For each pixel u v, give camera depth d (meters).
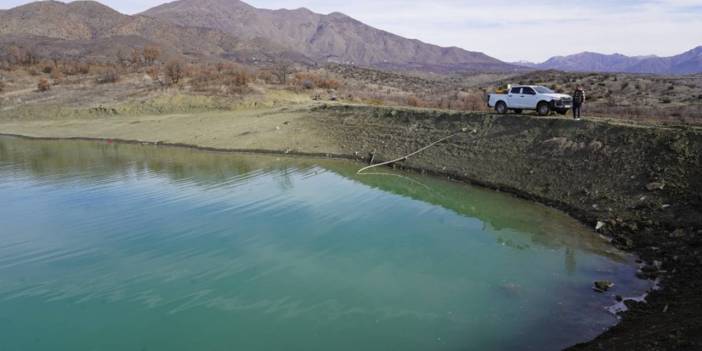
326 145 28.81
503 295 10.34
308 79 56.56
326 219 15.88
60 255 13.18
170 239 14.17
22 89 52.88
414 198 18.28
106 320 9.73
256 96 44.12
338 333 9.04
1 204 18.25
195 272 11.86
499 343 8.58
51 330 9.43
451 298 10.29
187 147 31.56
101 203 18.19
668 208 13.77
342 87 56.41
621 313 9.29
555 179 17.81
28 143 34.91
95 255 13.09
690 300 9.17
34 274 12.01
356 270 11.81
